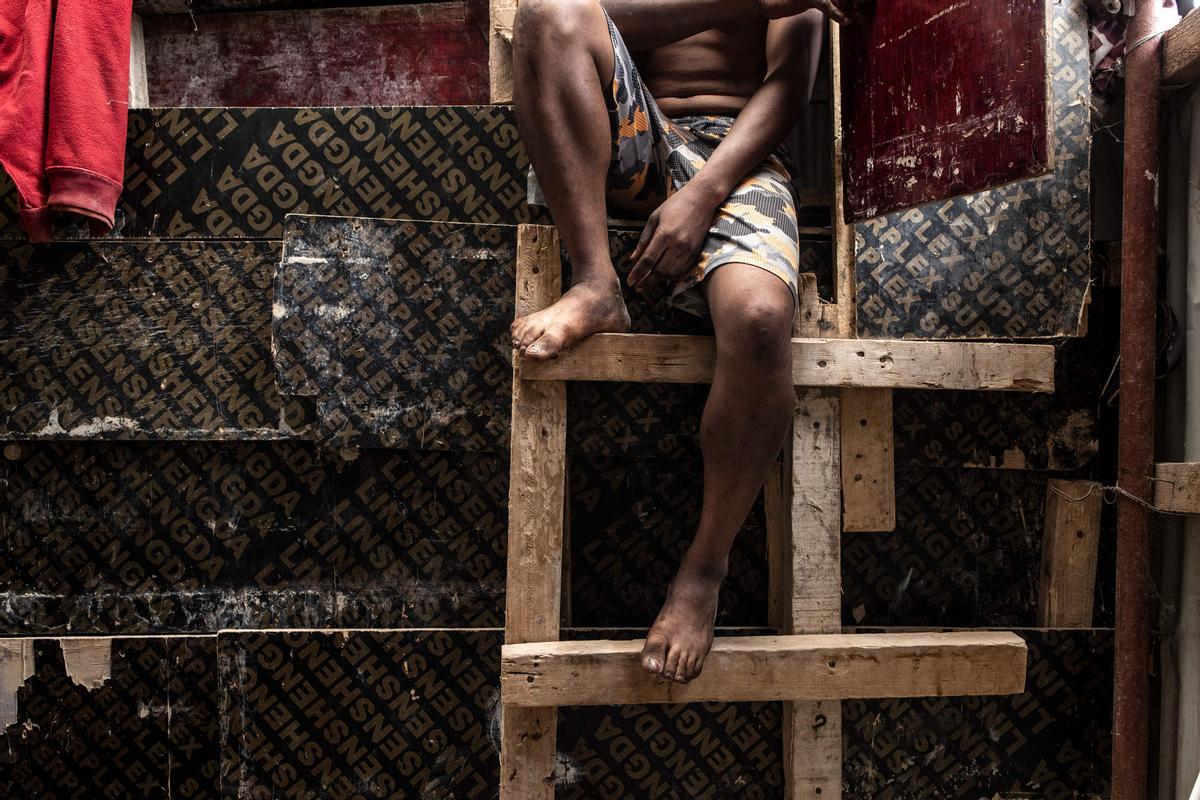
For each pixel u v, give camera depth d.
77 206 1.50
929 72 1.42
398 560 1.64
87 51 1.52
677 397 1.59
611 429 1.58
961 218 1.61
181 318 1.61
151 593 1.64
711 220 1.39
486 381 1.59
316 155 1.62
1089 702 1.58
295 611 1.65
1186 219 1.55
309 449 1.65
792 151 2.10
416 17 2.11
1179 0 1.56
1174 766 1.55
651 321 1.56
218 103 2.10
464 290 1.58
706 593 1.36
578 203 1.37
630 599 1.66
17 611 1.64
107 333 1.61
